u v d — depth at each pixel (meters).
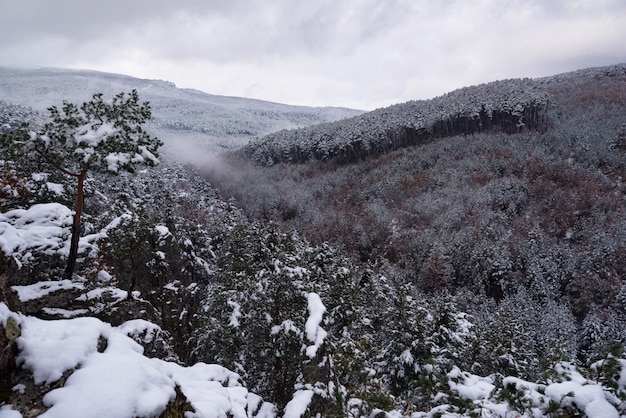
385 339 26.41
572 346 56.22
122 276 25.47
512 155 148.50
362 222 121.62
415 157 167.25
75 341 6.75
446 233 104.00
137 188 68.88
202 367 12.89
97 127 15.24
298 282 18.44
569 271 82.38
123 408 5.61
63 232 18.31
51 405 5.46
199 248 43.50
